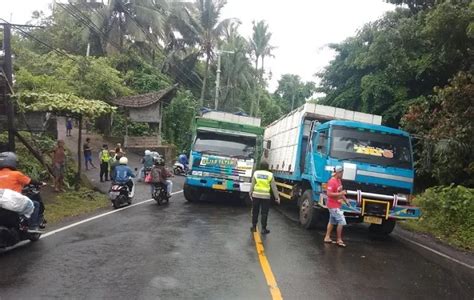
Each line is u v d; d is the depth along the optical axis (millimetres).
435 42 14984
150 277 6633
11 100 14391
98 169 23375
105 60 32031
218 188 15922
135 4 37656
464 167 14672
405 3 19797
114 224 10969
